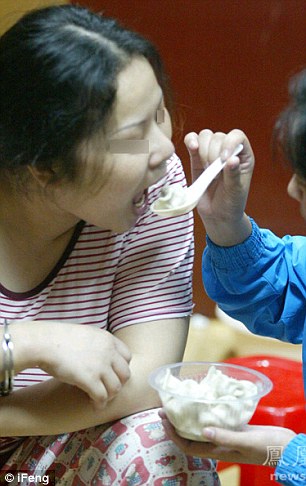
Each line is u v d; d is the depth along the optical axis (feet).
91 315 3.75
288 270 4.05
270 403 4.46
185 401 3.06
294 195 3.37
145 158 3.17
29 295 3.66
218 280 4.07
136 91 3.11
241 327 6.58
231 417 3.11
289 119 3.23
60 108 3.07
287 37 6.70
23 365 3.23
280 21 6.68
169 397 3.12
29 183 3.33
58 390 3.44
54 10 3.32
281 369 4.98
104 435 3.46
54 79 3.08
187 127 7.11
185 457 3.33
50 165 3.17
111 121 3.08
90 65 3.06
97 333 3.32
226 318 6.73
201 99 7.04
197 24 6.88
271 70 6.79
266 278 3.97
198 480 3.33
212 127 7.07
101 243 3.71
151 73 3.22
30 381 3.67
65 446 3.62
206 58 6.93
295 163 3.20
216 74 6.95
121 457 3.34
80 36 3.14
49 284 3.69
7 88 3.20
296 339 4.08
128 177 3.15
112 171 3.13
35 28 3.21
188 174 7.10
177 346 3.67
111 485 3.33
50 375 3.55
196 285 7.32
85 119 3.05
